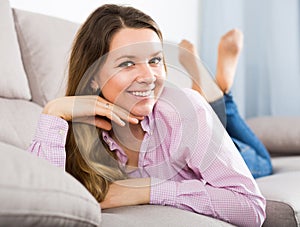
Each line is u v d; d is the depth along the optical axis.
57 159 1.05
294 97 2.95
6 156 0.72
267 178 1.66
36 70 1.71
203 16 3.01
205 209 1.10
